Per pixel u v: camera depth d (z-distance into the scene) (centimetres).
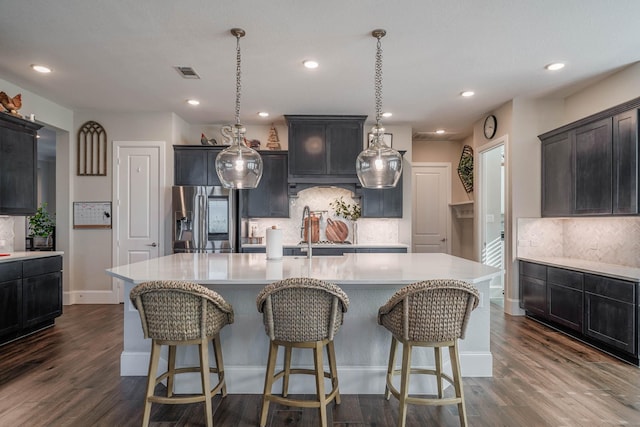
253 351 274
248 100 472
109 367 311
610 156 354
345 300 217
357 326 274
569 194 414
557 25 289
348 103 482
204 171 538
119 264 533
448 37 308
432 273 259
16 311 373
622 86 379
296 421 234
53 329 414
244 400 261
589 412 241
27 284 387
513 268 474
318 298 213
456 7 264
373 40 314
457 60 352
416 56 343
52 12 272
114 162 533
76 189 534
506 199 487
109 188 534
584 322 361
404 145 588
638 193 325
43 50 334
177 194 515
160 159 532
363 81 406
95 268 534
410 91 436
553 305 408
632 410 243
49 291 418
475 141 570
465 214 659
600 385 278
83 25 291
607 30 296
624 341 316
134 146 533
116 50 334
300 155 531
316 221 582
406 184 584
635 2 258
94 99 473
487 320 292
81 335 394
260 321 274
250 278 239
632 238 372
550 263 412
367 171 302
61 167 527
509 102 475
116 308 506
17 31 300
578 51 334
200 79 403
